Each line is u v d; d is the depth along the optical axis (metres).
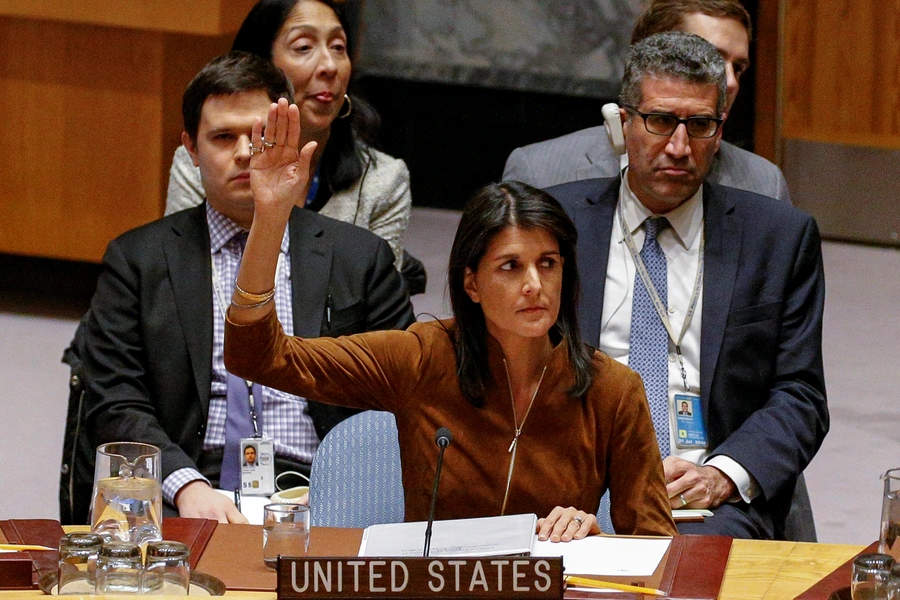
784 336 12.59
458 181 38.50
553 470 9.66
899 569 7.70
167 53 24.45
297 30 15.10
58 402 22.23
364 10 37.72
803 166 36.22
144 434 11.85
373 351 9.76
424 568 7.40
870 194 35.75
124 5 23.77
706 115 12.04
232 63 12.36
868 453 21.23
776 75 35.75
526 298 9.19
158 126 24.62
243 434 12.24
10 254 28.12
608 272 12.64
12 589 7.93
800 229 12.63
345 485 10.66
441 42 37.50
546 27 36.62
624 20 35.88
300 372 9.50
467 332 9.66
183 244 12.45
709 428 12.33
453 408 9.73
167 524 9.30
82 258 25.41
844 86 35.19
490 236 9.25
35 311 27.09
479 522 8.88
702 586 8.11
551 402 9.62
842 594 8.01
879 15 34.41
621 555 8.69
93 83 24.75
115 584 7.68
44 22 24.72
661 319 12.42
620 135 12.77
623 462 9.77
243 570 8.42
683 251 12.57
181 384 12.19
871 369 25.66
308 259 12.67
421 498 9.80
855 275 32.97
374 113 16.11
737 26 14.44
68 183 25.19
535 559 7.38
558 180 14.44
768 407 12.33
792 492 12.20
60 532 9.03
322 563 7.40
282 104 9.08
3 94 25.11
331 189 15.66
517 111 37.41
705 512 11.66
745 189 14.03
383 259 13.02
